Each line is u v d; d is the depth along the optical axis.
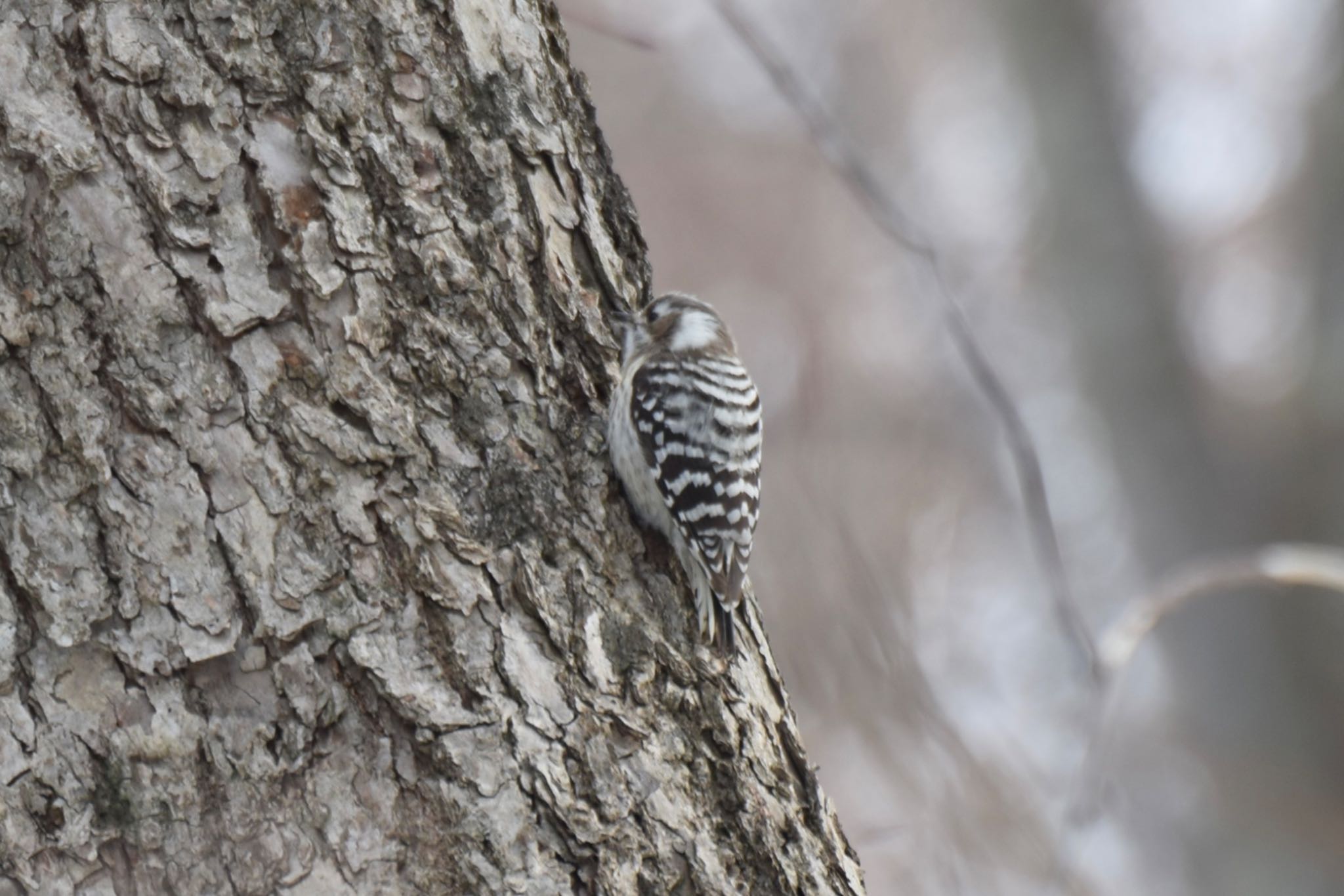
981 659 24.75
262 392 6.83
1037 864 16.22
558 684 7.11
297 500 6.78
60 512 6.46
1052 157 25.66
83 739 6.35
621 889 6.90
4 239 6.59
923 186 30.20
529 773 6.82
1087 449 26.86
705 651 8.00
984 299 28.66
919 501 26.92
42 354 6.54
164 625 6.50
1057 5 25.78
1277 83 27.02
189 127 6.94
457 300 7.48
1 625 6.35
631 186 27.33
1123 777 23.77
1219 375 26.16
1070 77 25.67
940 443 27.41
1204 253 27.50
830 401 26.42
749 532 10.73
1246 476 24.31
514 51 8.09
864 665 17.77
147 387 6.64
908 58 30.38
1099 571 26.83
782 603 18.69
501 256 7.75
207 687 6.51
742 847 7.45
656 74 27.34
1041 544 9.11
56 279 6.61
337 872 6.48
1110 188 25.28
